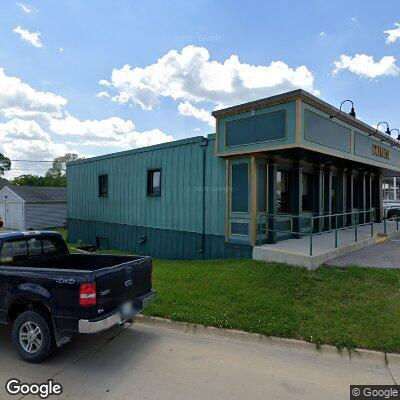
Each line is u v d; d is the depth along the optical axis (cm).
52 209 3553
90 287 423
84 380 395
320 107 909
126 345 494
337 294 646
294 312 574
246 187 988
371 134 1239
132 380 394
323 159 1116
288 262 853
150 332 544
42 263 579
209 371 417
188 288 713
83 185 1797
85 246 1513
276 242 1027
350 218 1476
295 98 837
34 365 434
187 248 1180
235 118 975
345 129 1060
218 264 920
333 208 1397
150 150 1340
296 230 1133
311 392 372
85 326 418
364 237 1165
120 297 474
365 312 566
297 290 676
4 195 3516
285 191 1128
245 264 873
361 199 1606
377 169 1502
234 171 1019
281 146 863
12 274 468
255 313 577
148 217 1355
